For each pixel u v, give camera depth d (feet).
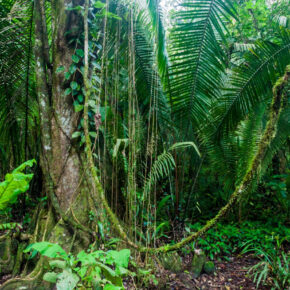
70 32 6.77
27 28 7.98
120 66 9.14
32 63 8.63
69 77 6.70
